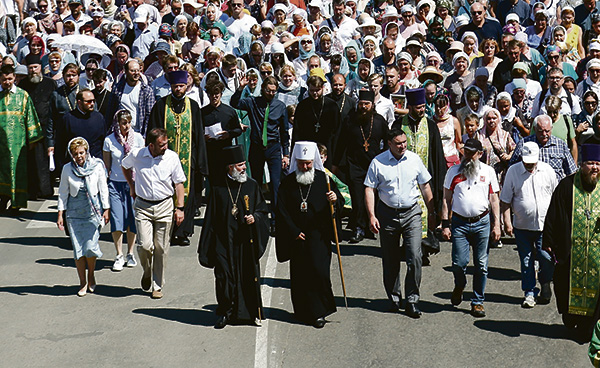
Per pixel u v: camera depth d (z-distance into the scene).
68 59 17.84
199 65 17.69
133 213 13.17
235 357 10.13
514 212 11.62
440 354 10.20
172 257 13.54
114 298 12.02
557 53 16.95
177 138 13.79
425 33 19.83
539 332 10.80
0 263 13.50
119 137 13.03
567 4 20.62
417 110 12.95
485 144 14.07
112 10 21.91
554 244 10.77
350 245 14.02
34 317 11.42
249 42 18.95
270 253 13.70
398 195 11.16
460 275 11.33
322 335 10.70
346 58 17.36
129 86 14.98
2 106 15.79
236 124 14.35
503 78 16.09
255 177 14.76
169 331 10.88
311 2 20.72
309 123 14.31
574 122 15.30
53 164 15.73
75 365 10.04
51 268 13.28
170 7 21.94
